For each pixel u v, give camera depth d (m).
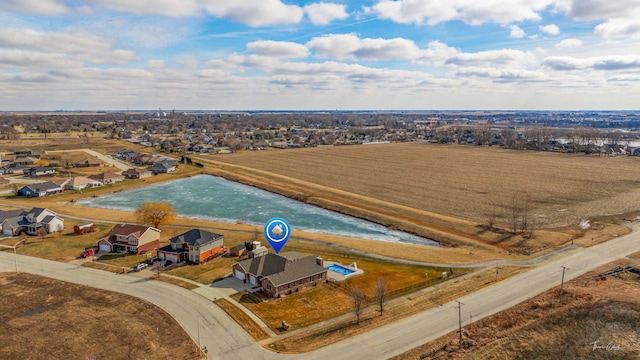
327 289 67.19
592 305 56.81
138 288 66.88
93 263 78.25
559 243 88.00
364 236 100.44
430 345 50.38
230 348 50.19
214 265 77.31
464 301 61.84
